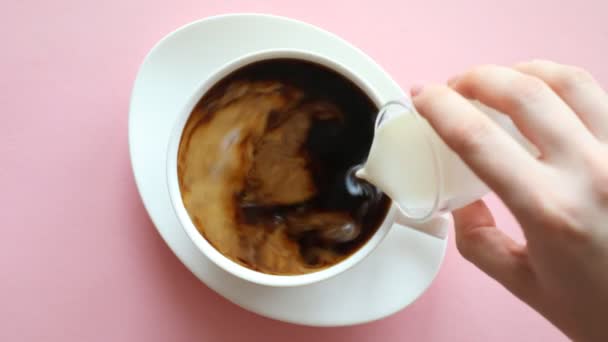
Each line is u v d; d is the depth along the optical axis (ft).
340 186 1.23
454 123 0.96
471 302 1.36
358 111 1.22
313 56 1.19
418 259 1.24
